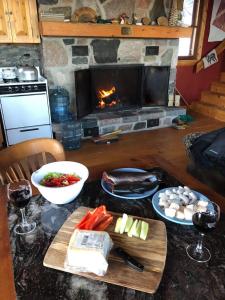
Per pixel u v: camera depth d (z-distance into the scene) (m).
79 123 3.42
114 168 1.45
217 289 0.73
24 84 3.00
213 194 1.23
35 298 0.70
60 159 1.51
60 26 3.05
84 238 0.78
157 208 1.05
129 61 3.83
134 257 0.80
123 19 3.44
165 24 3.75
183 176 1.40
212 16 4.57
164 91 4.23
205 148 1.71
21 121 3.13
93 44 3.48
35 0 2.96
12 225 0.97
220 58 5.04
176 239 0.91
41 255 0.84
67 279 0.75
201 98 5.04
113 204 1.10
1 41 2.98
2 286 0.74
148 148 3.36
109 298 0.69
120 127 3.80
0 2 2.82
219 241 0.90
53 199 1.05
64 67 3.41
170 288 0.73
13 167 1.43
